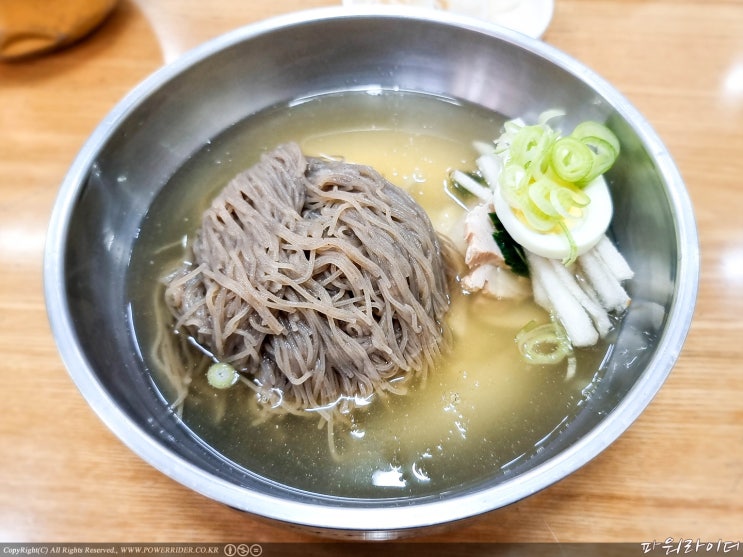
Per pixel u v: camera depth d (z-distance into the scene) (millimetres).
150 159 232
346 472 176
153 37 294
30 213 234
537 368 198
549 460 137
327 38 248
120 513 168
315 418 188
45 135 257
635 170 210
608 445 138
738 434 180
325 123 262
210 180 242
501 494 132
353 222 195
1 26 259
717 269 213
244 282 185
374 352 191
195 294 198
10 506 169
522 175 207
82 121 262
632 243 214
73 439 181
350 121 262
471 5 281
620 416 142
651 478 172
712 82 269
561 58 226
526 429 184
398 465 177
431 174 247
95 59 284
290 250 190
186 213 232
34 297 212
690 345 197
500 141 230
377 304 189
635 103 260
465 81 255
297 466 177
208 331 192
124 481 173
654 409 184
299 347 188
